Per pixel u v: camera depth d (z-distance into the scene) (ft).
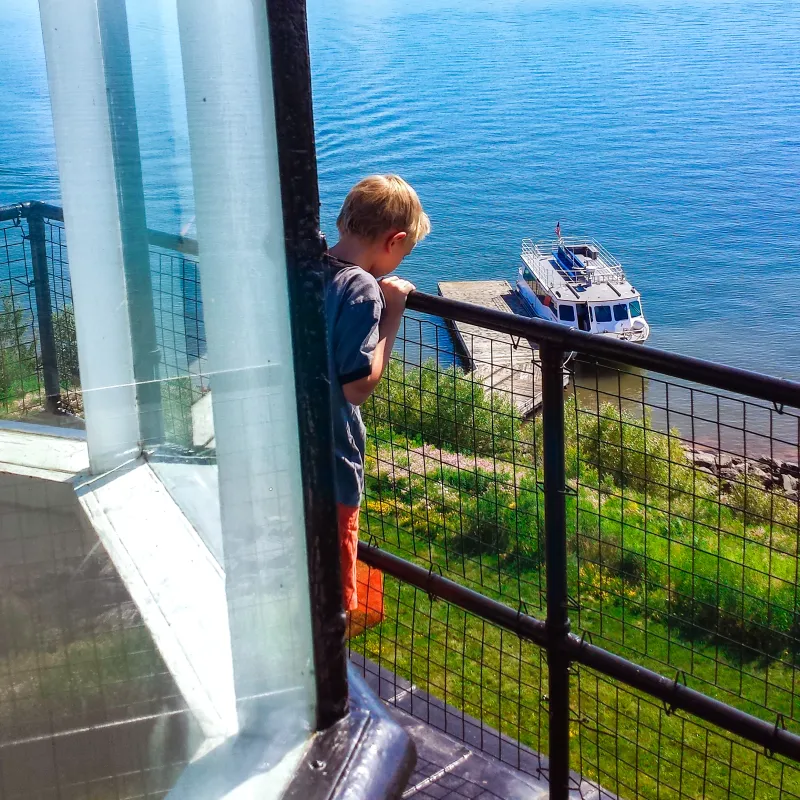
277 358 3.05
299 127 2.76
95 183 2.79
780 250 193.26
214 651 3.28
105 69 2.69
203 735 3.31
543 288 142.72
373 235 6.68
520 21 535.60
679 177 250.57
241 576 3.28
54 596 2.99
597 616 18.28
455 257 183.73
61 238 2.78
